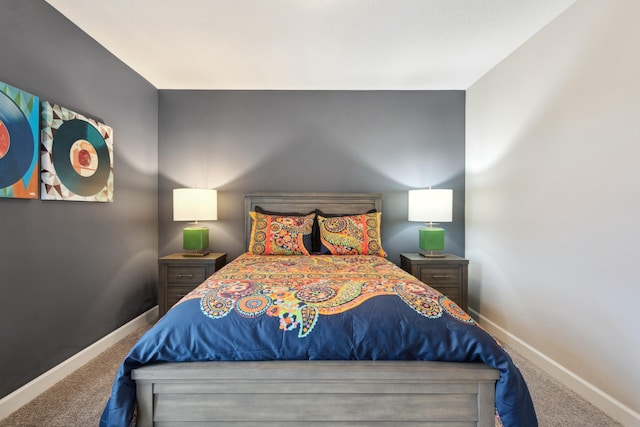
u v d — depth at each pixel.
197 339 1.14
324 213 3.01
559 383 1.87
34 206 1.72
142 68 2.63
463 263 2.70
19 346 1.63
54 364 1.84
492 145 2.64
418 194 2.80
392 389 1.12
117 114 2.45
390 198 3.14
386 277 1.70
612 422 1.53
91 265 2.16
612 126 1.59
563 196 1.89
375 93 3.12
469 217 3.04
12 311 1.60
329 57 2.45
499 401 1.10
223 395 1.12
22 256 1.65
